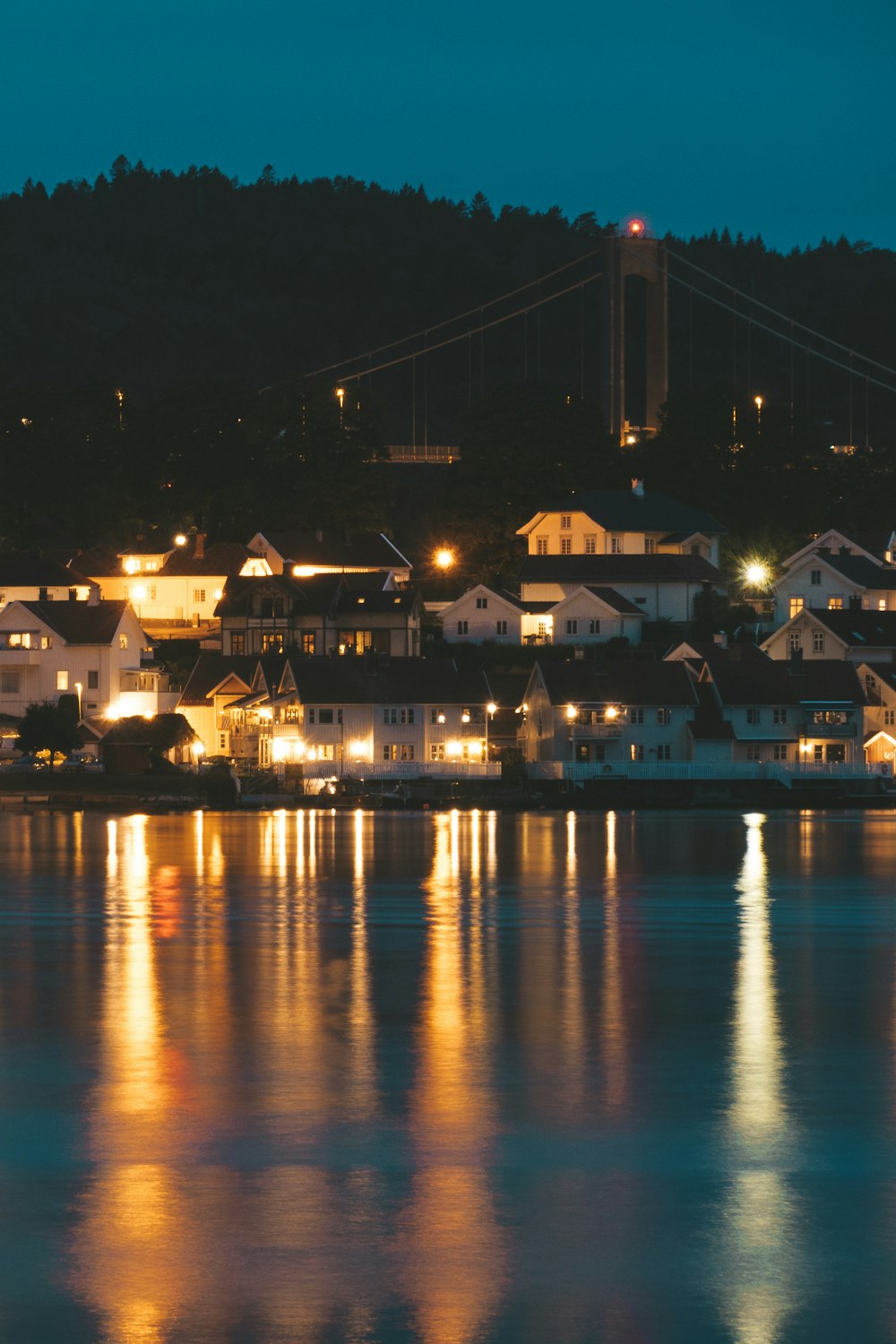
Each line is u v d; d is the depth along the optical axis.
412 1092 70.94
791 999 94.75
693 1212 55.06
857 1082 73.12
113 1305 47.31
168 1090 71.38
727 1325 46.19
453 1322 46.25
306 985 99.31
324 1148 62.38
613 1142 63.38
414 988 98.12
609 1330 45.88
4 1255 51.00
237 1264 50.31
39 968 106.00
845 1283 48.97
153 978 101.69
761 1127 65.69
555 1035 83.56
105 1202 55.97
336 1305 47.38
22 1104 68.88
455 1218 54.47
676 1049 80.06
